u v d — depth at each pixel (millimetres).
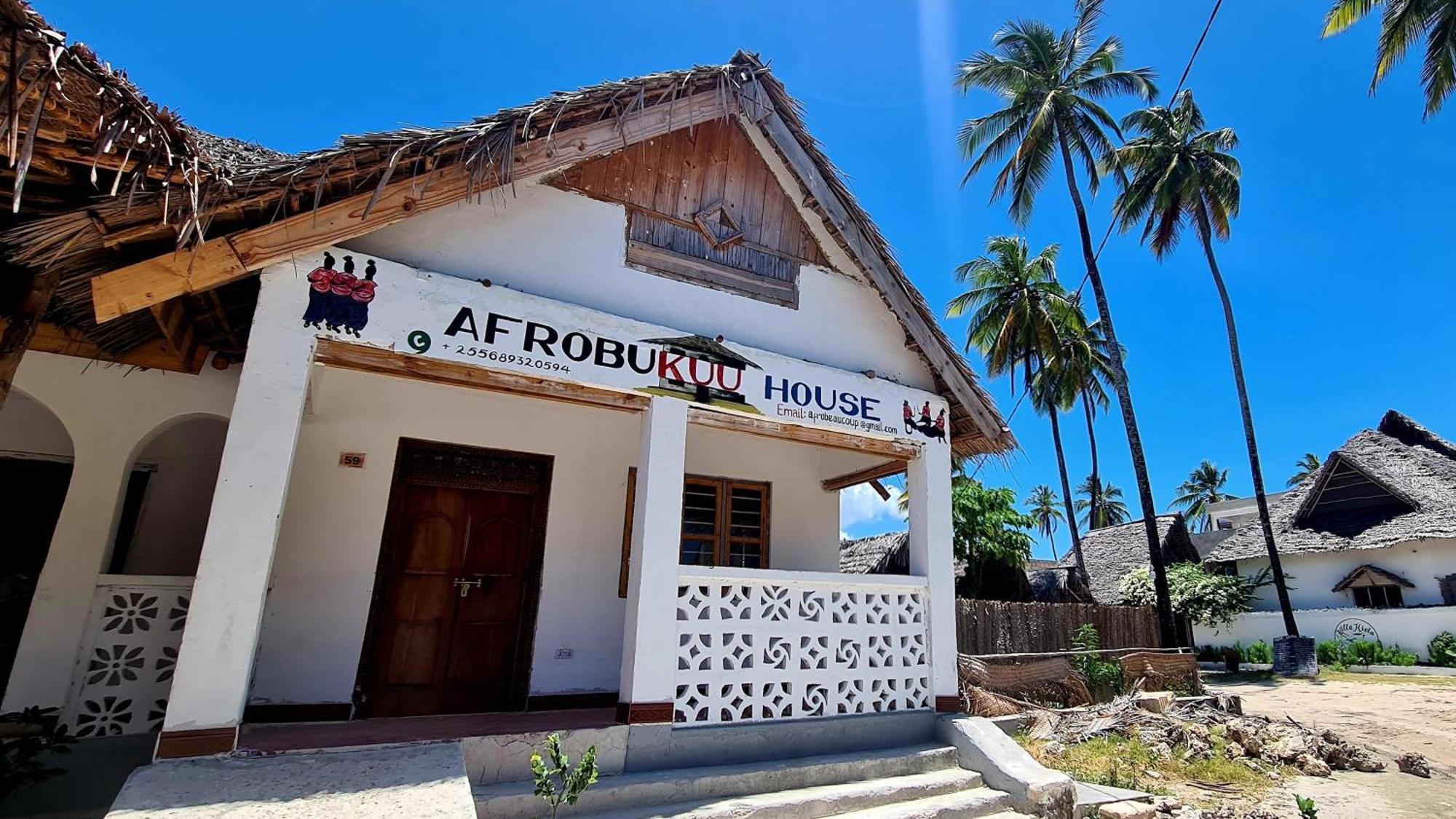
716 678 5270
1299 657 20359
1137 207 22359
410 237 5070
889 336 7258
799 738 5438
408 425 6602
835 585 6027
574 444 7328
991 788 5520
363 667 5992
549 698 6613
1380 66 15539
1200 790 7121
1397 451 25438
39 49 2605
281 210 4418
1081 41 20906
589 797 4305
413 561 6508
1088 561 31031
